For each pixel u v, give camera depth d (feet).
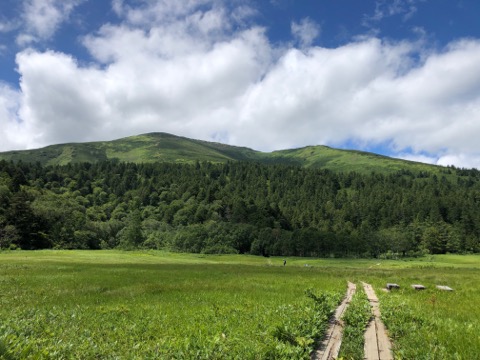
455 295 84.79
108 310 56.65
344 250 484.74
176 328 43.29
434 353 32.17
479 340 36.55
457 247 524.11
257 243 475.31
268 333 35.22
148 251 372.58
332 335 39.78
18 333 36.45
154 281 109.50
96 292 82.38
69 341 34.65
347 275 148.36
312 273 159.12
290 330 35.91
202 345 31.07
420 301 73.05
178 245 453.99
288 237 484.74
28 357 26.68
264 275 141.08
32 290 82.07
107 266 170.30
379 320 49.73
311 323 40.11
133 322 46.85
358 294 76.48
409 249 510.58
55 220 417.69
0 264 153.89
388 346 37.04
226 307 60.18
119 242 476.95
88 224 459.73
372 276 143.95
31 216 376.89
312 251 479.00
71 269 143.02
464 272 181.37
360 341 37.63
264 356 28.66
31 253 264.31
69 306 61.82
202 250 449.48
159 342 35.83
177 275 132.57
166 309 59.21
